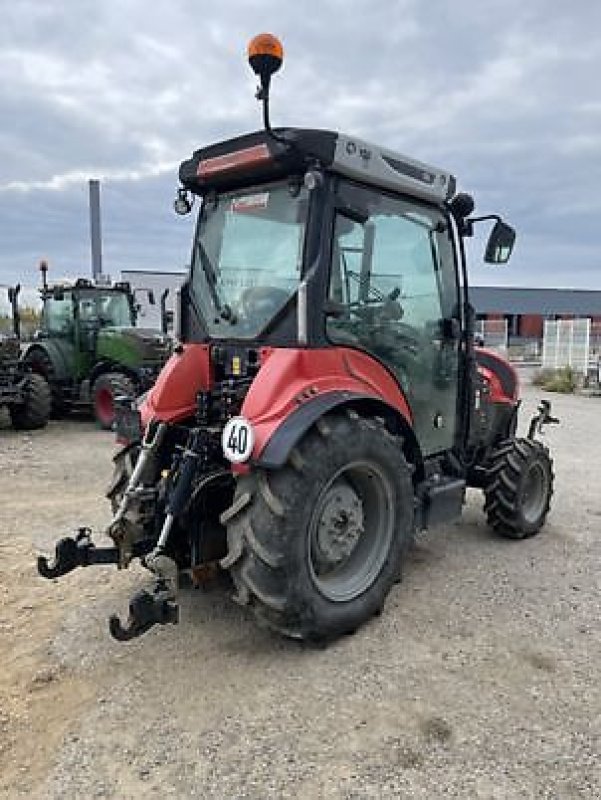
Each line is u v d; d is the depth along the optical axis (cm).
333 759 241
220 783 230
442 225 405
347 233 340
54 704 275
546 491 487
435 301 405
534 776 233
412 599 370
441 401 418
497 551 449
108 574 405
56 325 1084
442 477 420
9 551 447
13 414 967
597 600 375
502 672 298
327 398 309
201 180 365
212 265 379
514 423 523
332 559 322
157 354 962
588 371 1778
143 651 314
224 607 359
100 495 592
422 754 244
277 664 303
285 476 296
